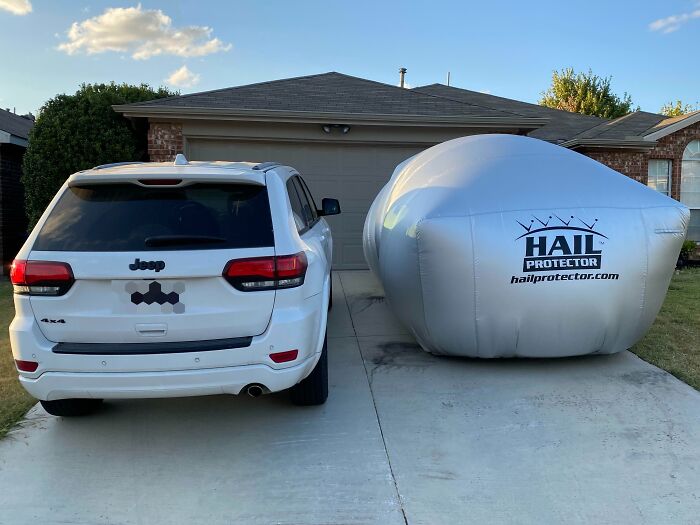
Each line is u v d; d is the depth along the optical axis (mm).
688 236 12758
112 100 9906
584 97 29672
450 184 4609
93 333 2969
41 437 3596
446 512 2795
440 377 4516
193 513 2807
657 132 12062
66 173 9375
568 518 2742
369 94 10445
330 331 5910
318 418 3801
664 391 4191
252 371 3025
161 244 2973
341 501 2889
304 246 3379
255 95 9875
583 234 4203
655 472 3125
